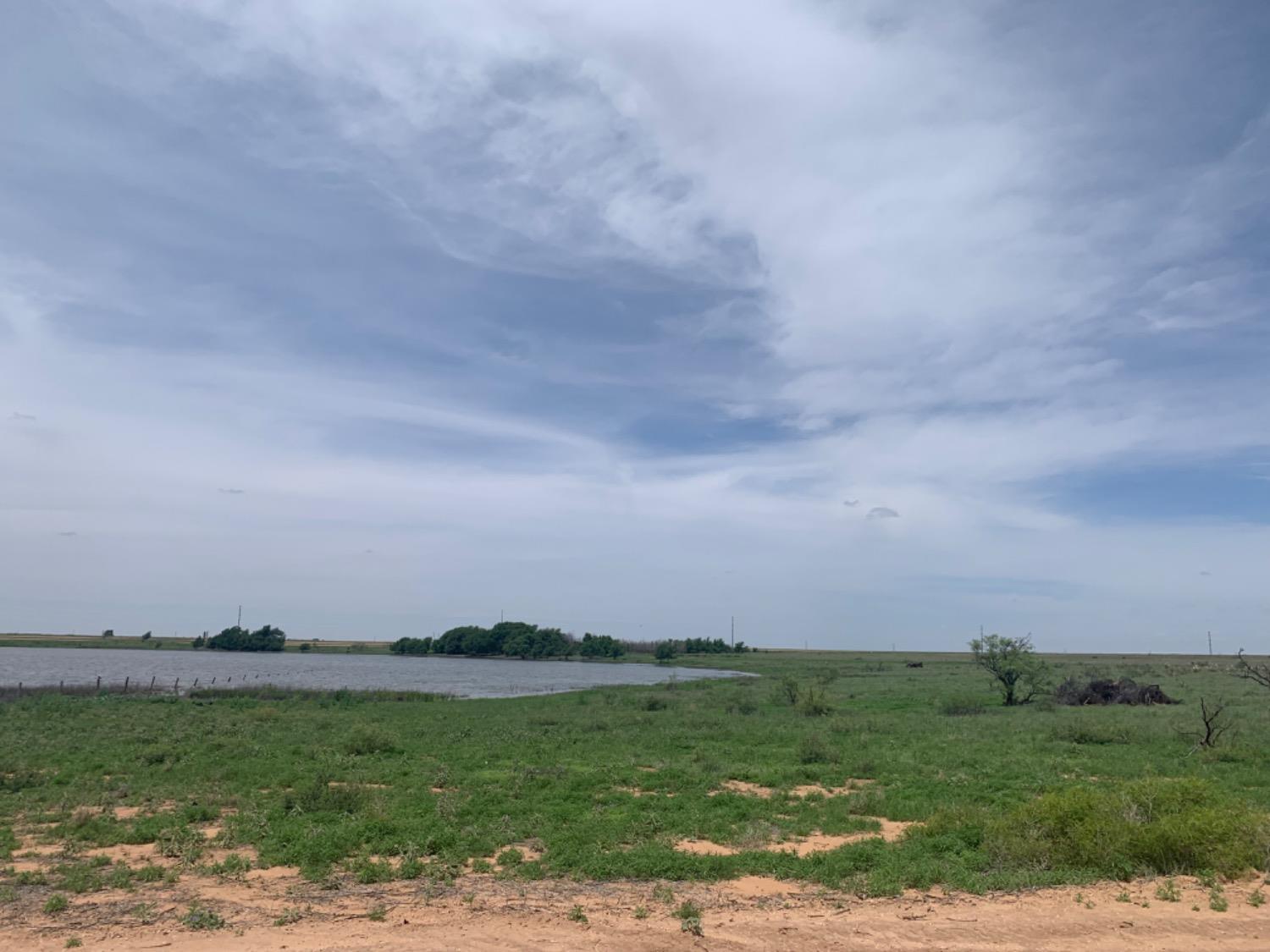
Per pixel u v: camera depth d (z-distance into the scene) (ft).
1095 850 39.73
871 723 110.42
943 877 37.68
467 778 67.36
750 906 34.14
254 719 122.52
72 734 99.45
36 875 37.83
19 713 125.70
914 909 33.71
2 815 53.21
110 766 73.72
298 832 46.01
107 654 556.10
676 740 95.66
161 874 38.06
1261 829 39.68
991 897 35.35
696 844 46.50
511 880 38.19
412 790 61.36
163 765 74.59
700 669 407.03
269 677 301.43
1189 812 41.75
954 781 65.10
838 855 41.55
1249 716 119.65
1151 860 39.45
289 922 31.53
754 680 263.29
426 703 164.96
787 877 38.65
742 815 53.42
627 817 52.11
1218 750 78.89
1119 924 31.45
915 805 55.62
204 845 44.70
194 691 187.83
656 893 35.45
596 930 30.81
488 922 31.65
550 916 32.42
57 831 48.01
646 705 154.30
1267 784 64.44
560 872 39.45
